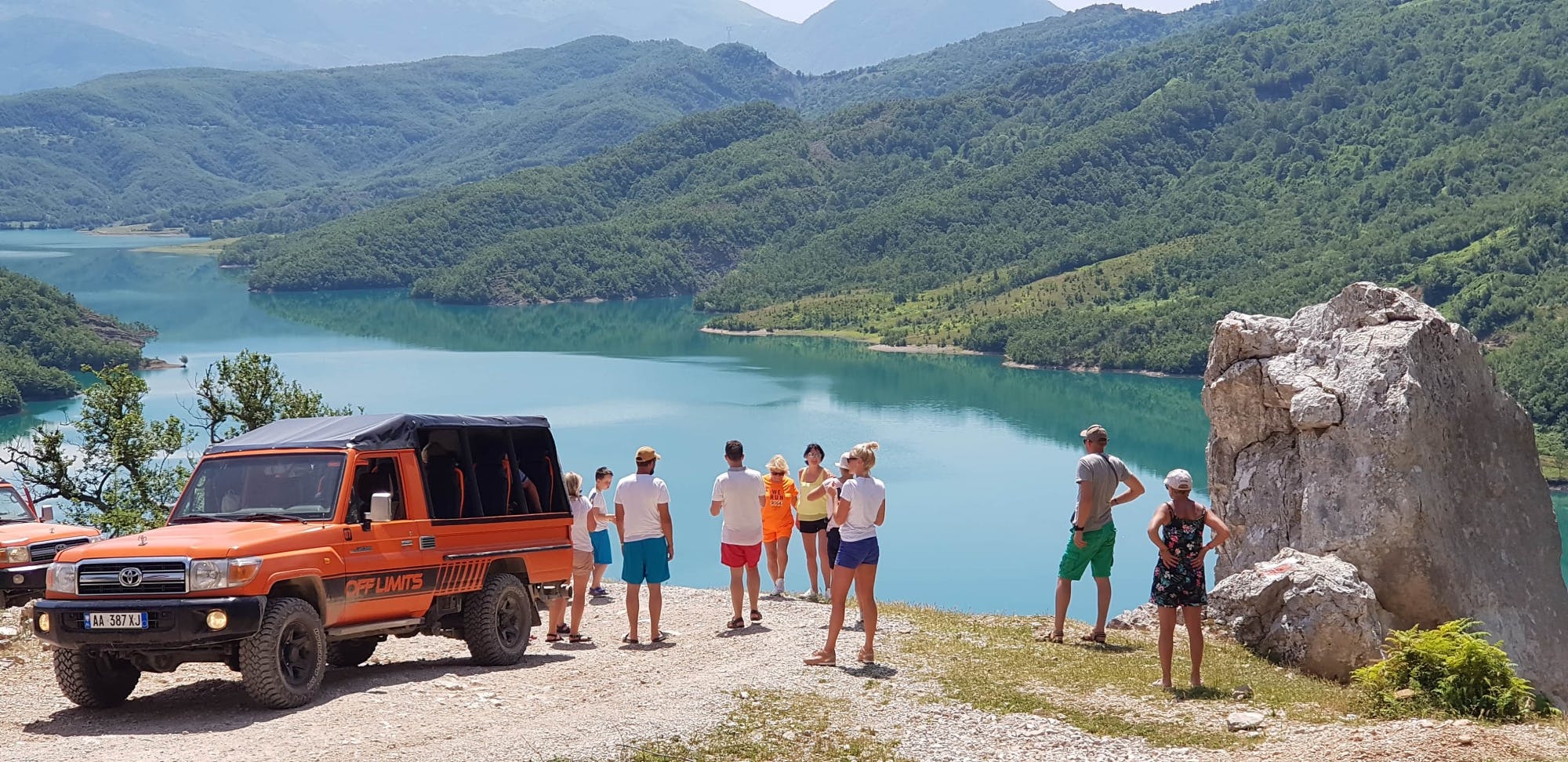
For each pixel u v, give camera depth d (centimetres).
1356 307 1739
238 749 1022
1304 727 1141
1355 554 1600
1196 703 1248
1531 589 1684
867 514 1397
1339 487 1631
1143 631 1705
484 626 1434
